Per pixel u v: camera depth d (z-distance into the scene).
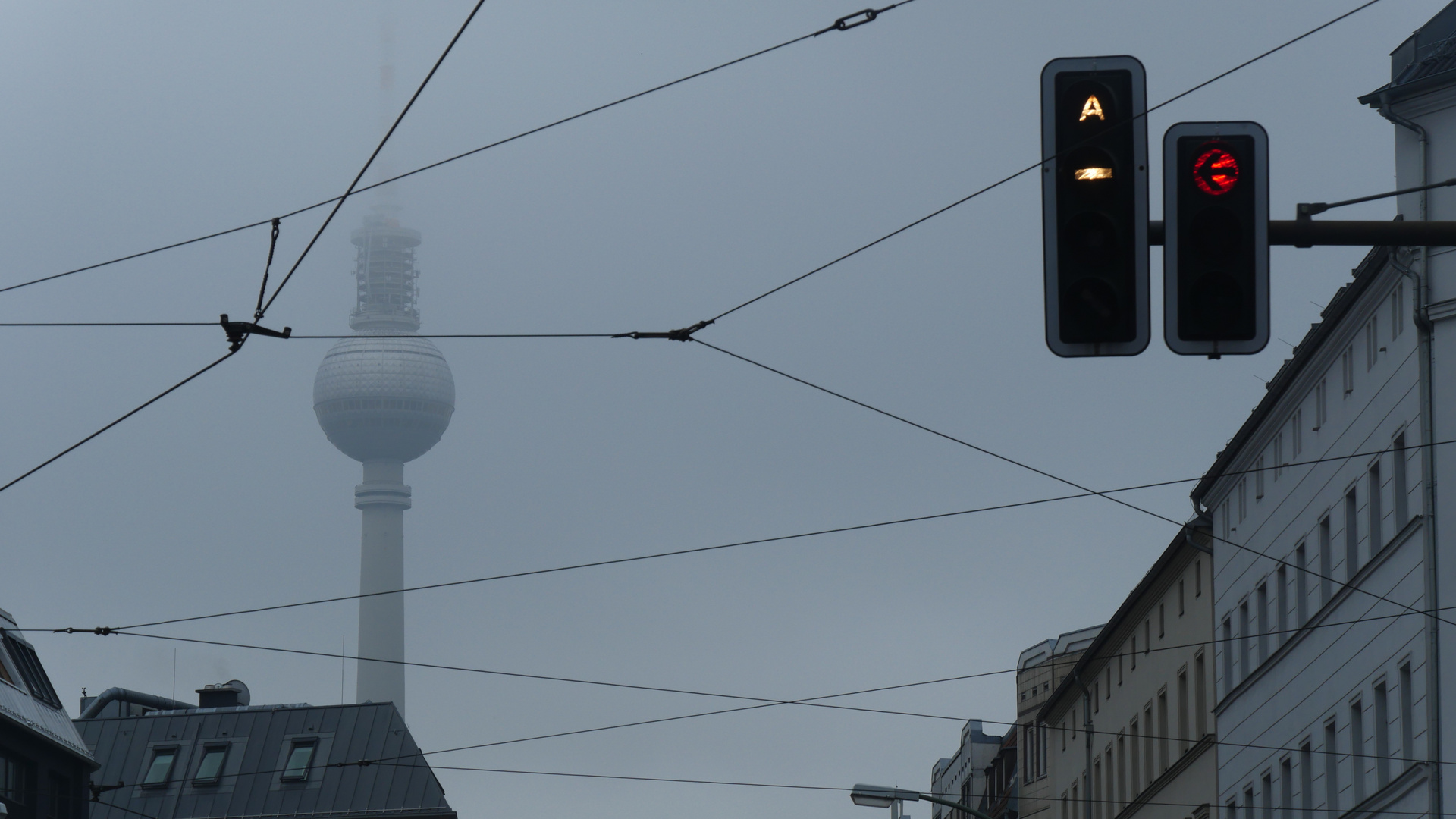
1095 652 76.81
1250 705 56.62
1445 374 43.00
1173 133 15.10
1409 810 43.81
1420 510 43.72
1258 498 56.53
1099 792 76.94
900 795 45.78
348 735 99.94
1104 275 14.91
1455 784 41.44
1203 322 14.95
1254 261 15.00
